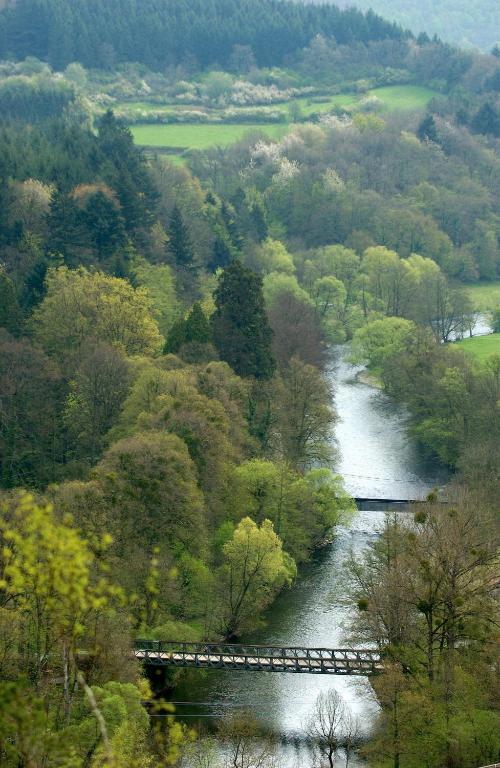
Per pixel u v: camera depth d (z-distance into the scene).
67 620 59.34
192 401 155.88
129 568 121.56
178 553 138.12
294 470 171.25
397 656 109.75
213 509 149.50
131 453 133.25
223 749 108.75
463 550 114.75
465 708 104.19
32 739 51.03
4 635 83.50
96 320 198.88
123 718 90.81
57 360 188.62
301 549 159.88
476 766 100.50
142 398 162.00
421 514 117.56
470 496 152.25
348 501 171.00
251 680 127.56
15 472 170.25
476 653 113.00
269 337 196.62
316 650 121.88
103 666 97.81
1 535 66.50
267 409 181.38
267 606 146.12
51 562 54.03
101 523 120.31
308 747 112.62
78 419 172.00
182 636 126.38
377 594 117.56
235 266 194.88
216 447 150.50
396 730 103.00
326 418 188.00
